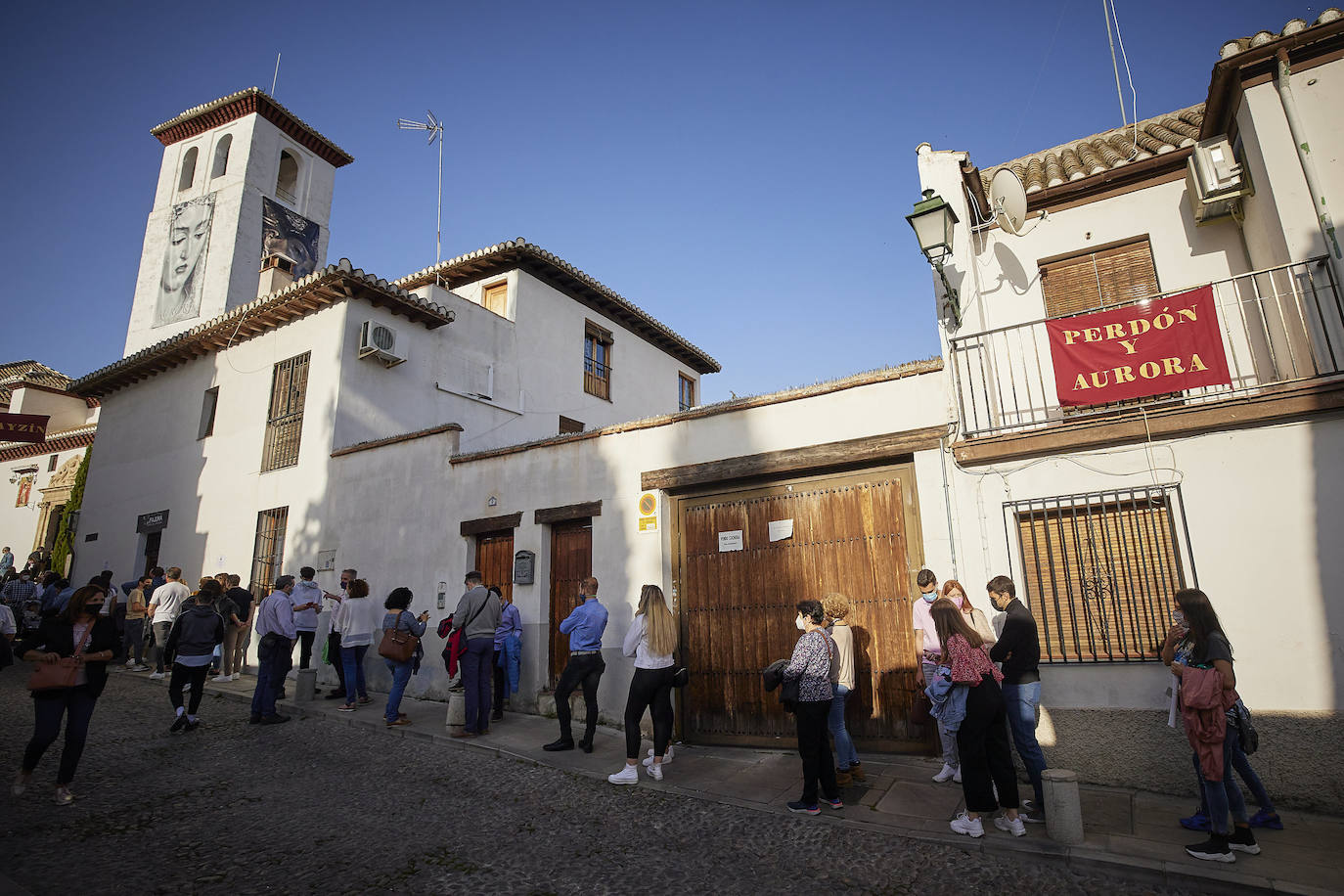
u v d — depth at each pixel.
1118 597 6.42
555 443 9.95
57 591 14.76
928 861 4.81
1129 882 4.45
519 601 9.85
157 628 12.10
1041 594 6.64
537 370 17.31
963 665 5.07
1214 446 6.24
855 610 7.51
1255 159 7.10
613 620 8.89
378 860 4.98
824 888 4.49
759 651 7.98
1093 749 6.20
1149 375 6.69
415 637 8.96
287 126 29.41
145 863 4.92
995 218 8.14
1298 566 5.82
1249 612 5.90
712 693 8.18
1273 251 7.00
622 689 8.68
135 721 9.13
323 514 12.73
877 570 7.47
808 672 5.73
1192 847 4.62
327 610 12.21
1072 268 8.53
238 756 7.59
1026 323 7.23
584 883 4.62
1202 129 8.09
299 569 12.87
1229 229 7.88
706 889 4.52
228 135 28.78
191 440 15.88
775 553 8.09
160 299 27.09
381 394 13.69
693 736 8.19
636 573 8.87
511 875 4.74
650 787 6.45
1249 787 5.22
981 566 6.85
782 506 8.16
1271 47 6.85
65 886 4.52
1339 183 6.53
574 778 6.81
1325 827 5.14
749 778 6.66
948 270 8.05
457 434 11.34
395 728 8.64
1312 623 5.70
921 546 7.26
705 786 6.41
